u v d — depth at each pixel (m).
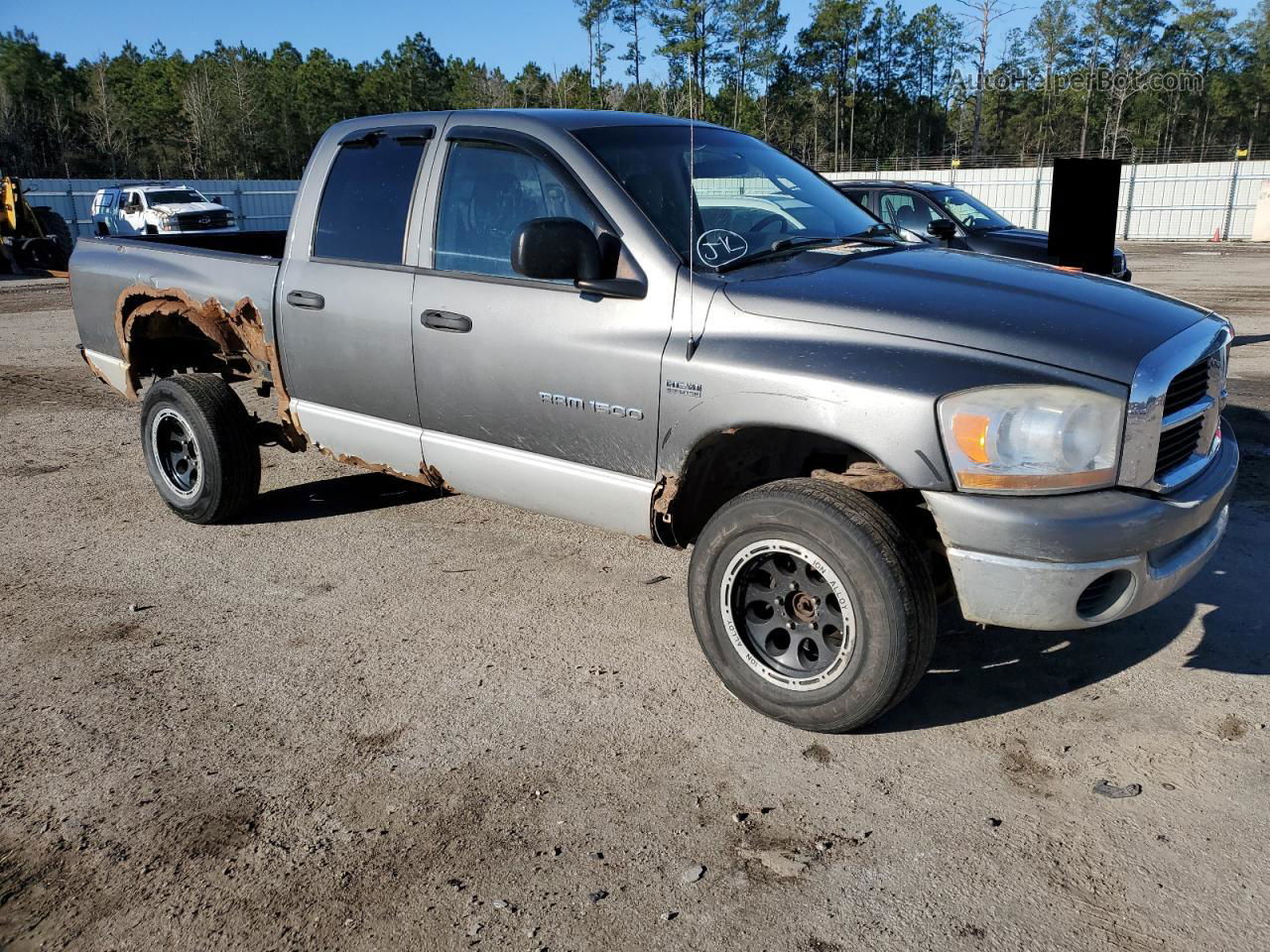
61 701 3.50
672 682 3.60
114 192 27.61
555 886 2.55
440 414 4.10
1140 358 2.81
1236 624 3.93
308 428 4.70
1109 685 3.50
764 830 2.76
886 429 2.88
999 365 2.83
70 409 8.34
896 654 2.89
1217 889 2.49
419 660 3.78
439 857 2.67
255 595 4.41
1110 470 2.81
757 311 3.20
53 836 2.77
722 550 3.18
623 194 3.53
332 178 4.49
